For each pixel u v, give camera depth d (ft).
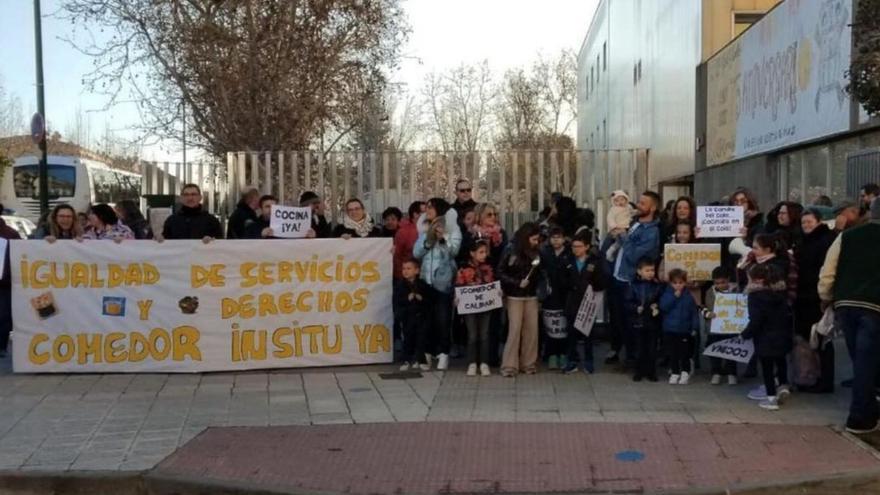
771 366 29.22
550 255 34.65
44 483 23.35
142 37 68.64
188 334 35.22
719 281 32.40
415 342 35.50
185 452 25.21
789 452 24.61
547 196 48.78
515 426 27.50
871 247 25.90
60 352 35.24
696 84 73.67
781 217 32.83
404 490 22.40
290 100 69.26
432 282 35.27
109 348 35.22
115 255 35.19
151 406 30.37
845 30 44.37
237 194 53.67
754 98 59.72
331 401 30.81
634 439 26.05
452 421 28.12
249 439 26.45
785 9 53.47
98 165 122.93
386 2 72.08
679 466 23.71
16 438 26.76
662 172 89.40
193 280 35.24
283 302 35.81
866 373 25.85
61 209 38.78
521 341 34.81
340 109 72.08
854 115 43.47
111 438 26.68
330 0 68.64
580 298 34.24
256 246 35.55
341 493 22.18
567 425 27.55
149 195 55.83
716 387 32.37
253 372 35.50
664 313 32.94
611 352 36.68
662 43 90.02
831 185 48.91
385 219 40.16
